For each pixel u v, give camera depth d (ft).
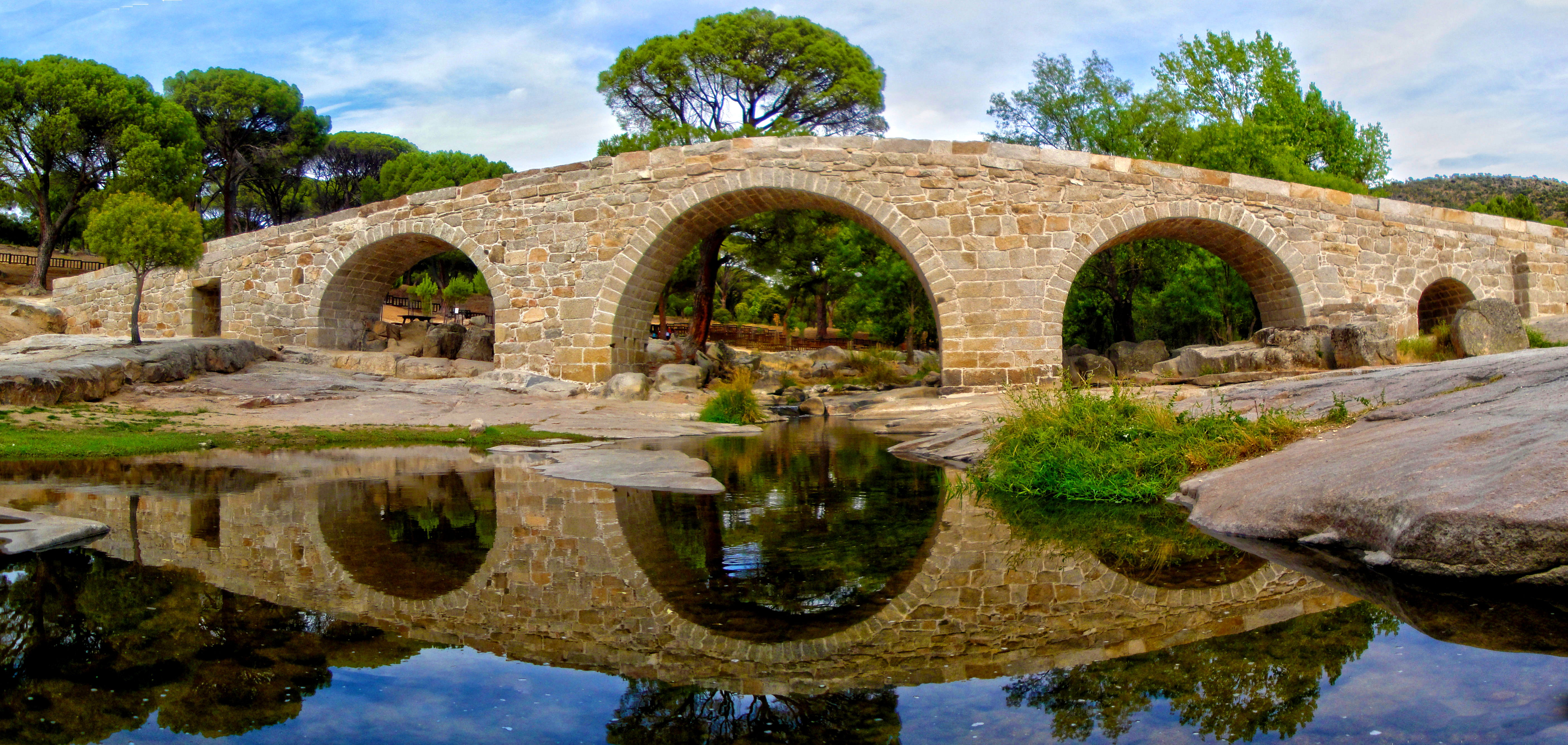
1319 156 106.73
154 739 6.10
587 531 15.42
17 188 103.14
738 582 11.48
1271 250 56.18
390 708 6.77
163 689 7.27
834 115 93.04
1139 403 23.34
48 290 99.86
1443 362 25.16
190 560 12.66
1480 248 61.21
